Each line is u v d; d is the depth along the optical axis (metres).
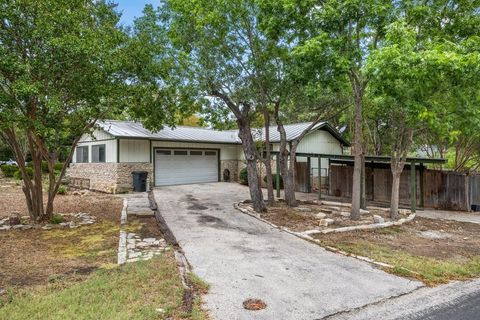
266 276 5.31
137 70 8.75
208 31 10.79
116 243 7.20
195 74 10.90
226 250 6.70
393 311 4.23
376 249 6.92
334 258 6.31
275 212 11.02
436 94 8.24
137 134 17.20
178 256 6.22
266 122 12.49
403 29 7.32
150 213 10.57
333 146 21.42
